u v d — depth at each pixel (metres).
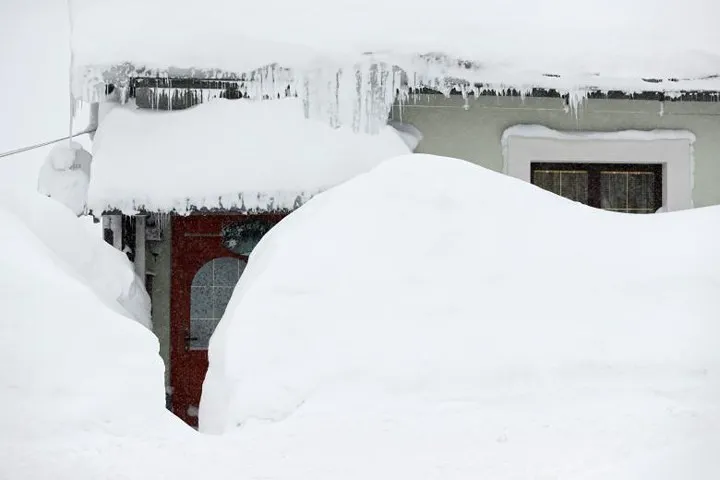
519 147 10.34
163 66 9.54
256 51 9.66
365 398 6.23
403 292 6.69
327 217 7.17
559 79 9.80
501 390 6.29
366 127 9.70
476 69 9.73
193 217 10.63
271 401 6.18
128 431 5.89
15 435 5.73
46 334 6.23
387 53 9.70
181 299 10.59
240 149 9.54
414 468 5.04
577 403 6.20
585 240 7.12
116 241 10.54
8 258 6.73
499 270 6.82
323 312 6.58
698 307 6.73
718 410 5.91
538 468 4.96
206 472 5.02
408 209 7.13
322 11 10.16
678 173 10.60
